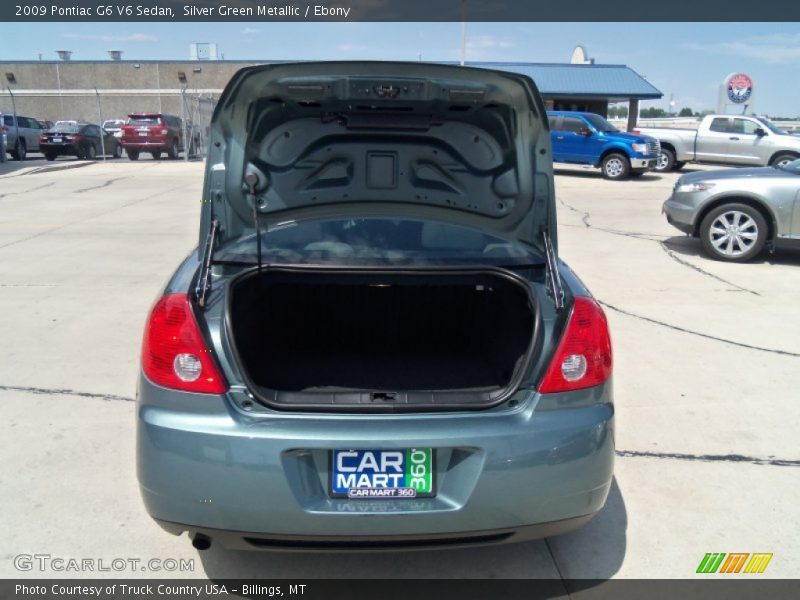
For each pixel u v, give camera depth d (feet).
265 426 7.39
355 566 9.20
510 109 9.09
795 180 27.22
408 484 7.49
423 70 8.73
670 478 11.47
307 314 11.02
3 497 10.53
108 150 87.25
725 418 13.71
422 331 11.12
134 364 15.96
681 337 18.61
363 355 10.48
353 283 9.60
